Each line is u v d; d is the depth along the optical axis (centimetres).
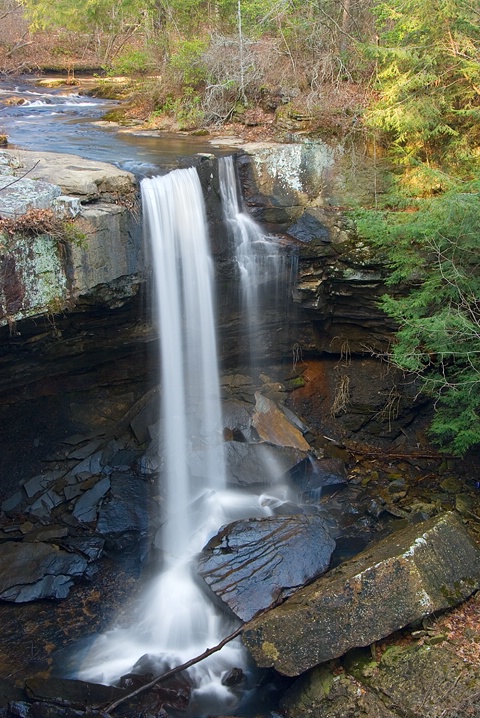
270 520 817
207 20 1445
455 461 984
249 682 670
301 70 1223
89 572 804
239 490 927
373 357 1084
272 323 1054
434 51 1024
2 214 677
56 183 777
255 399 1027
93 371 980
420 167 977
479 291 838
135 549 844
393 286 995
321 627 625
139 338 919
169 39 1433
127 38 1780
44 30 1905
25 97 1459
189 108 1254
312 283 1014
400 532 743
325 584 671
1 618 748
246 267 1005
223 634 724
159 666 687
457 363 875
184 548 834
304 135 1099
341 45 1246
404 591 631
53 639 723
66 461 949
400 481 966
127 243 815
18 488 916
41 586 777
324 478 959
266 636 638
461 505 894
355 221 958
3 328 742
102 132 1173
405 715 568
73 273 747
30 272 706
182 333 952
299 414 1073
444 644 610
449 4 973
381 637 619
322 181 1073
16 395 938
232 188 995
